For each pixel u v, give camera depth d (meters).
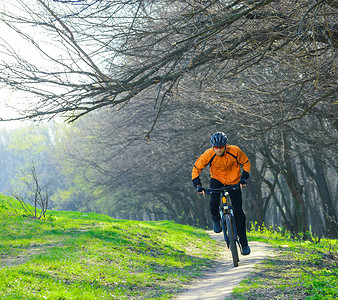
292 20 10.07
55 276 7.91
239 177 9.07
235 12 10.10
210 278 10.64
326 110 17.52
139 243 14.76
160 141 32.91
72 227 16.06
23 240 12.45
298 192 27.84
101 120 40.97
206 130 23.89
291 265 11.79
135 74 10.98
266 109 14.61
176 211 59.88
